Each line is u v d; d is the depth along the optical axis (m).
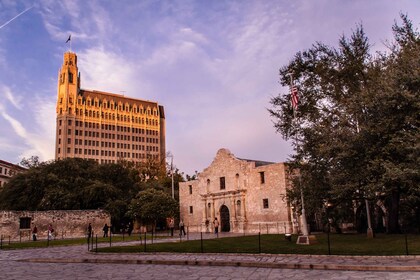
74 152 145.88
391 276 12.70
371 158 24.59
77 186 55.81
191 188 59.81
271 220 46.28
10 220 45.00
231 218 51.16
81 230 49.66
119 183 62.06
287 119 35.25
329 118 29.48
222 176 54.00
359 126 25.62
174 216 58.56
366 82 31.66
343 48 33.47
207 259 18.22
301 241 24.33
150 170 81.38
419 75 22.84
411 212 38.41
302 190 27.55
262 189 48.03
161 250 22.47
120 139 159.12
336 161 25.81
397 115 23.94
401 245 20.33
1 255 24.27
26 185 53.75
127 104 165.00
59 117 146.50
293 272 14.37
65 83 149.88
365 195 26.92
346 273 13.72
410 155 21.02
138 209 54.12
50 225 43.09
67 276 14.64
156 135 169.88
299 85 35.56
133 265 17.81
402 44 28.83
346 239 26.50
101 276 14.49
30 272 16.02
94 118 154.00
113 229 55.59
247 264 16.48
